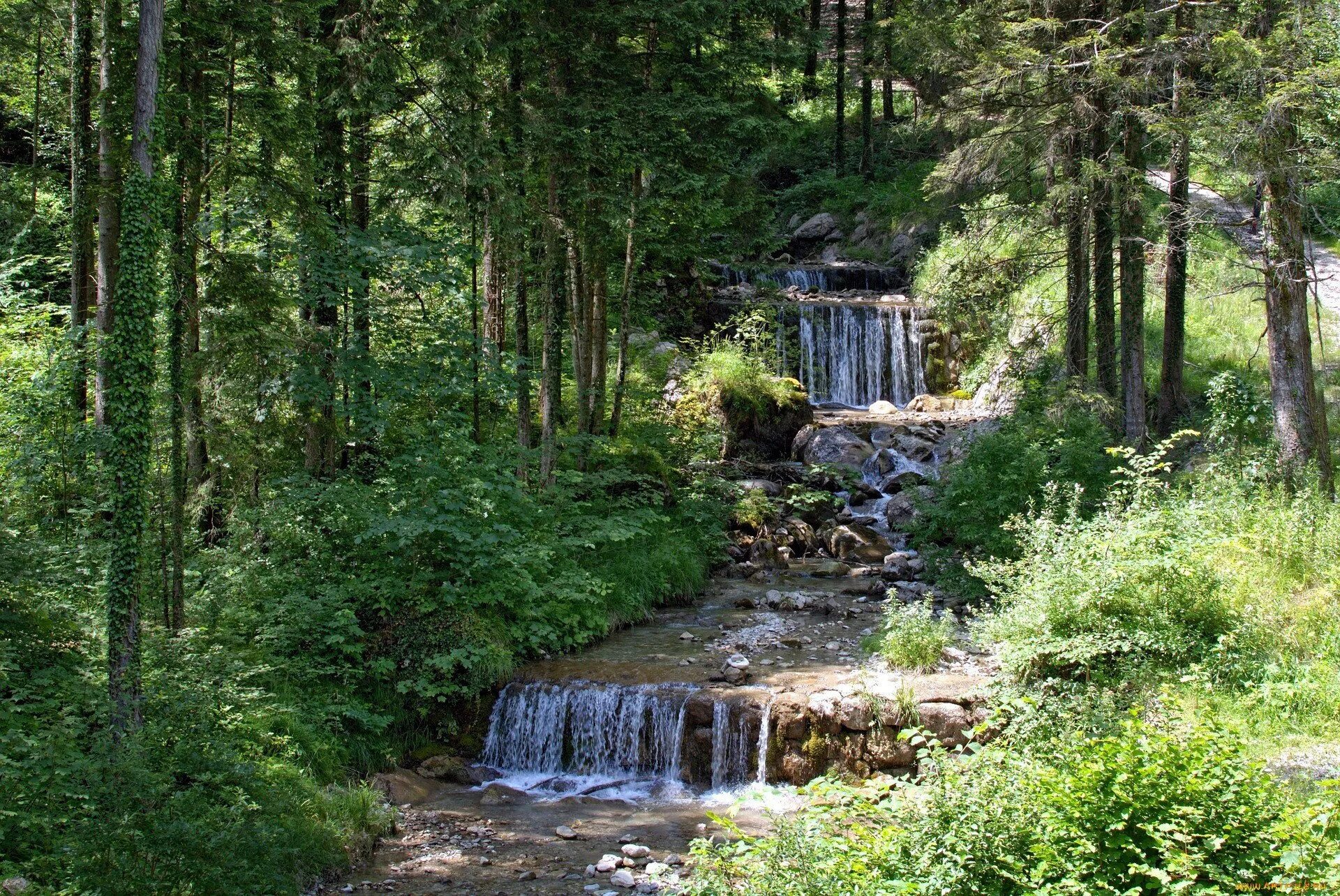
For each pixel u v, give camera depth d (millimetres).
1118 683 10211
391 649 11945
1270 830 5465
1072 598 10688
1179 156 16422
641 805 10516
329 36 13828
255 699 10070
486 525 13320
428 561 13008
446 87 14039
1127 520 11664
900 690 10648
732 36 17344
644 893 8375
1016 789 6332
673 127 16094
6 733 7066
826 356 26109
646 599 15203
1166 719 7281
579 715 11562
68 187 16984
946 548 16188
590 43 15930
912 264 29984
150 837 6707
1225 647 10211
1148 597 10688
